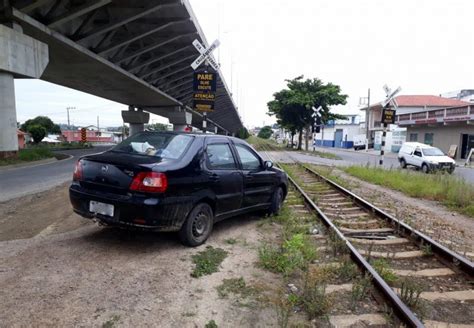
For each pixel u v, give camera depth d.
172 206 4.64
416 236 6.05
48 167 16.80
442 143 38.09
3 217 6.59
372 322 3.33
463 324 3.41
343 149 65.69
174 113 43.12
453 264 4.91
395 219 7.06
